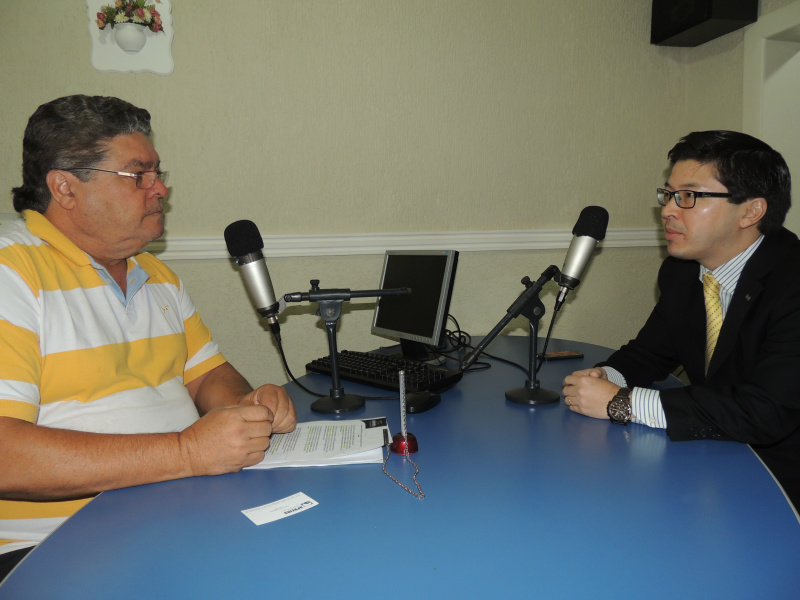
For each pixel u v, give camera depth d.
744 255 1.38
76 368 1.09
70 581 0.66
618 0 2.42
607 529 0.75
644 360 1.56
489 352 1.89
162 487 0.92
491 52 2.29
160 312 1.33
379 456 1.01
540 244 2.39
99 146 1.15
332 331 1.36
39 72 1.92
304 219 2.16
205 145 2.06
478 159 2.32
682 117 2.56
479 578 0.64
